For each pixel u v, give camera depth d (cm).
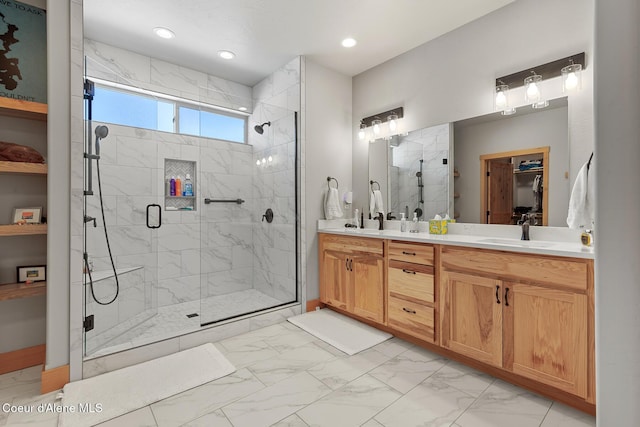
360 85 366
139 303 297
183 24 269
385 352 242
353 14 256
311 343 258
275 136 356
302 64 326
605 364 32
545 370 178
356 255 295
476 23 263
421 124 303
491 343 200
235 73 368
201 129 360
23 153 205
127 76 310
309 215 334
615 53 31
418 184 304
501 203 249
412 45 304
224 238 374
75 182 201
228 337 270
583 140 211
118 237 281
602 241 32
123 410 173
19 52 218
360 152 365
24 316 221
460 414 171
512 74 241
